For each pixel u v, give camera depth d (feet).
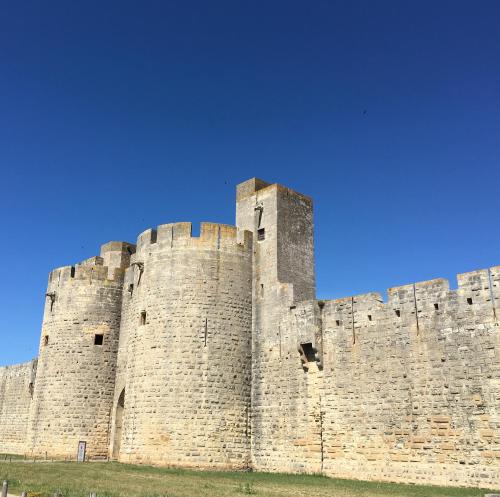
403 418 93.25
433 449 88.69
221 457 109.81
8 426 186.50
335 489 80.94
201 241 121.29
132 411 115.44
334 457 100.58
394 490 80.69
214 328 116.37
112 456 131.13
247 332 119.96
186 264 119.55
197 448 108.88
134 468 105.29
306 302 111.55
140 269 125.39
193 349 114.32
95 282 142.51
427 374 91.91
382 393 96.78
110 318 141.28
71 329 139.13
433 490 80.74
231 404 113.60
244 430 113.80
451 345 90.12
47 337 143.13
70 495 65.77
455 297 91.25
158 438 110.01
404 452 91.81
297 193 131.75
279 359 114.01
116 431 132.98
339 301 107.34
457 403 87.61
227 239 123.13
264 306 120.26
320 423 104.12
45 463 114.52
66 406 133.69
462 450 85.66
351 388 101.24
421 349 93.56
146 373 115.55
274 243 123.03
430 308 93.97
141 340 118.93
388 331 98.48
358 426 98.63
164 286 119.44
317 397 105.81
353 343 102.99
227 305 118.93
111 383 137.39
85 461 124.16
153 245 124.67
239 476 98.94
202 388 112.27
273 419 111.86
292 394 110.01
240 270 122.62
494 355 85.10
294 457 106.42
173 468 106.83
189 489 76.02
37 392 139.74
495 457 82.23
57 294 144.25
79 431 132.05
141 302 122.21
